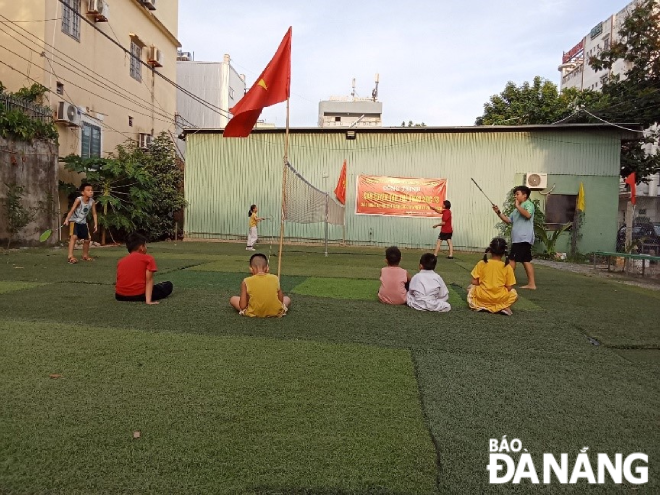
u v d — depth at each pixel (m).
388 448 2.46
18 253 10.91
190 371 3.45
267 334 4.48
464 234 16.70
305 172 17.38
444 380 3.46
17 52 13.44
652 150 26.59
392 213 17.03
